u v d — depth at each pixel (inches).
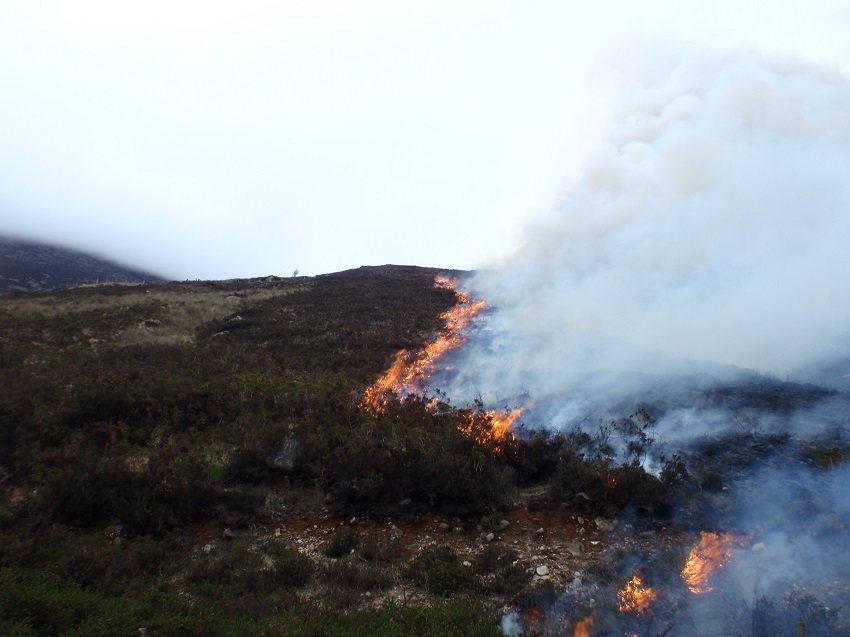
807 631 196.4
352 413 438.0
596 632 207.3
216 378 555.2
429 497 326.3
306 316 1057.5
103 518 319.6
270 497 339.0
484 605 233.3
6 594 219.0
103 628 206.1
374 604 242.2
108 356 698.2
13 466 367.9
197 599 243.6
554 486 329.7
